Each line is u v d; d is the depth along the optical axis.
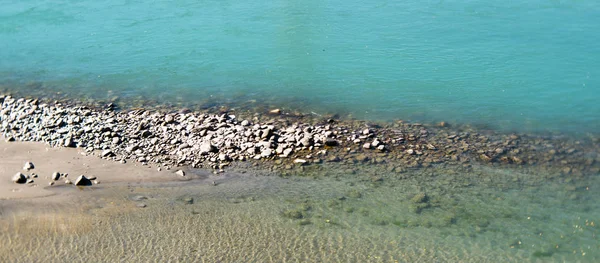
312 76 18.66
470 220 10.71
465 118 15.48
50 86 18.30
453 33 22.05
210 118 15.15
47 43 22.80
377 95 17.09
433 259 9.58
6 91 17.89
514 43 20.73
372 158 13.13
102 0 28.58
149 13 26.19
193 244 10.00
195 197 11.55
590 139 14.19
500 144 13.91
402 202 11.30
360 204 11.24
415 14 24.62
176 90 17.80
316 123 15.11
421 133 14.52
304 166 12.78
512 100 16.55
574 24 22.34
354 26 23.34
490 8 24.94
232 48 21.45
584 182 12.09
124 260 9.56
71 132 14.44
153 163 12.93
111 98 17.17
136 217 10.81
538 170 12.63
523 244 9.99
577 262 9.51
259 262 9.50
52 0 28.81
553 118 15.39
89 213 10.94
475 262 9.50
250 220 10.70
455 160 13.09
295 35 22.58
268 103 16.62
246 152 13.39
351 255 9.69
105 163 12.90
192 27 24.03
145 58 20.80
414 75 18.47
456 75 18.34
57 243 10.03
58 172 12.40
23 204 11.20
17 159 13.05
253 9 26.25
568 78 17.80
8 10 27.27
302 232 10.33
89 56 21.19
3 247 9.91
